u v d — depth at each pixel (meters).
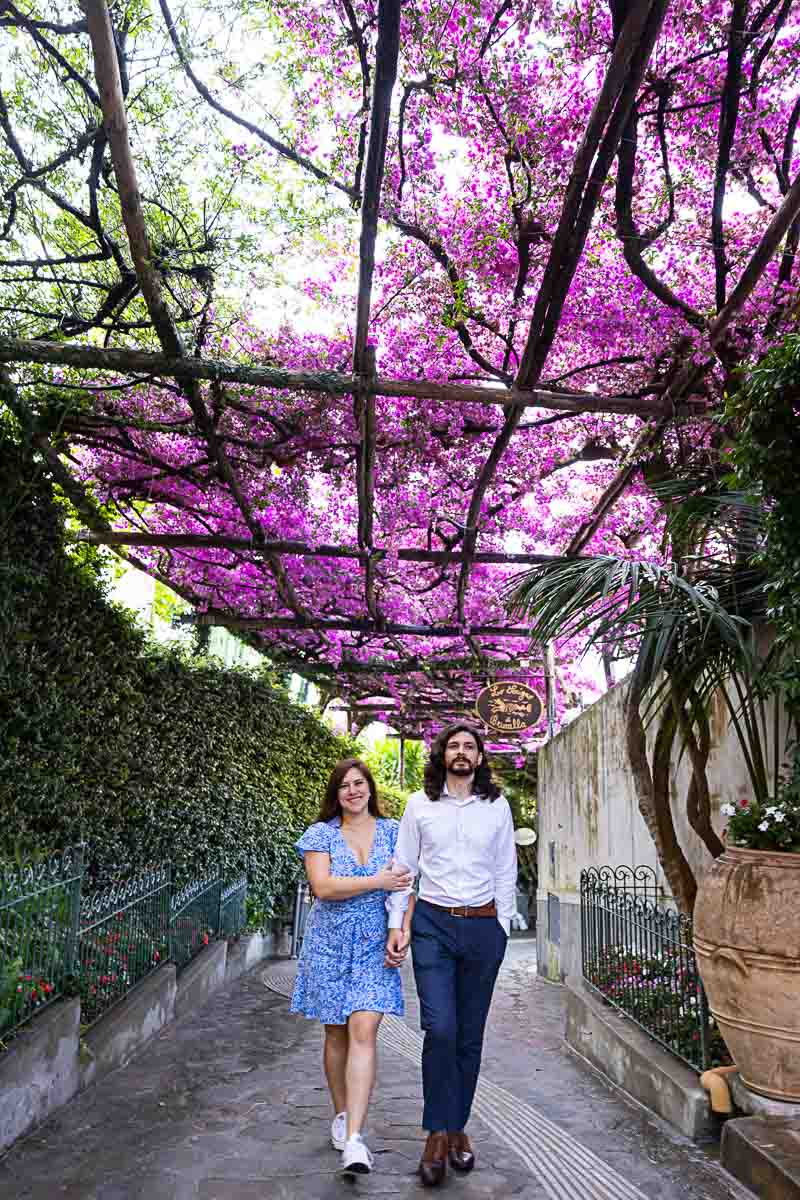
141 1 4.16
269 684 11.74
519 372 5.31
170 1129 4.14
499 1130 4.24
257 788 11.51
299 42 4.38
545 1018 7.84
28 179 4.74
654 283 5.14
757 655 4.81
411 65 4.41
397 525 8.38
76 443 7.11
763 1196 3.34
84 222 4.92
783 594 4.24
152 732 8.45
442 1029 3.62
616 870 7.52
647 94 4.52
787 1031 3.69
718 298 5.20
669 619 4.50
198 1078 5.09
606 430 7.21
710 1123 4.04
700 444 5.94
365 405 5.79
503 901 3.87
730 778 5.62
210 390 6.31
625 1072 4.90
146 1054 5.64
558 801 10.43
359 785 4.02
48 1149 3.85
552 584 4.77
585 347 5.96
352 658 13.06
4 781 5.95
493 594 10.77
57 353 5.03
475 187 4.96
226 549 8.70
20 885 4.39
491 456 6.68
